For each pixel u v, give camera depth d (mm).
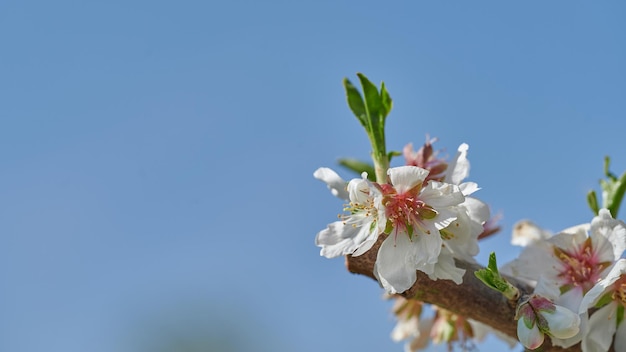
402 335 544
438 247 458
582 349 461
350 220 470
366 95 483
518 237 512
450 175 472
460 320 530
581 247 481
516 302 458
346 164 551
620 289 470
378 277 467
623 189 510
